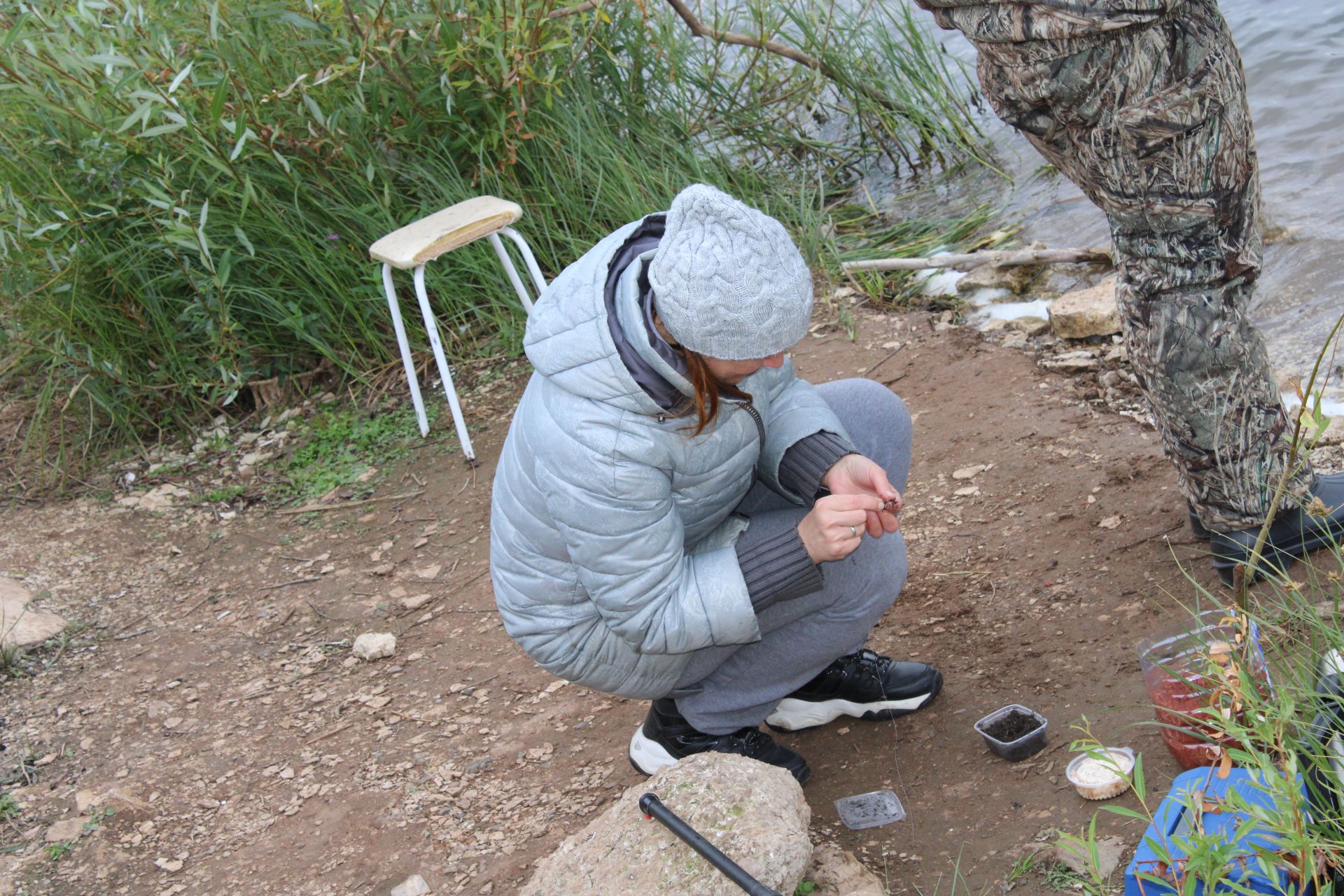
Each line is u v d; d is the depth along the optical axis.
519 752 3.08
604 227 5.73
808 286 2.03
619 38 6.38
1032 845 2.34
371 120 5.46
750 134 6.77
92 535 4.73
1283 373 3.75
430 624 3.81
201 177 5.23
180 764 3.30
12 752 3.46
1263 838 1.89
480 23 5.30
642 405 2.15
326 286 5.48
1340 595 2.59
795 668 2.59
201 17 5.22
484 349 5.47
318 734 3.34
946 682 2.91
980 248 5.52
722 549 2.36
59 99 5.05
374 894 2.68
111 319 5.34
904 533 3.59
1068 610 3.04
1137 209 2.61
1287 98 5.48
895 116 6.77
